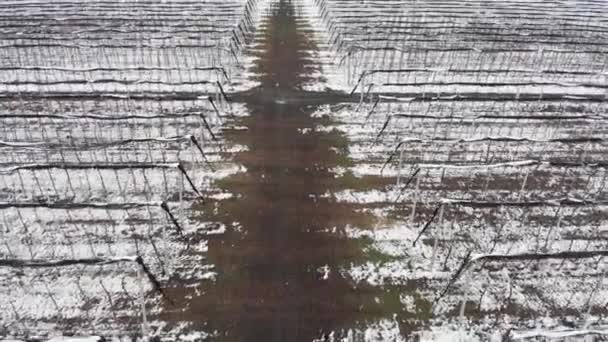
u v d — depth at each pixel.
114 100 20.06
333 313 10.45
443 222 13.41
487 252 12.30
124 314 10.34
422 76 23.84
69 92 21.05
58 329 10.01
